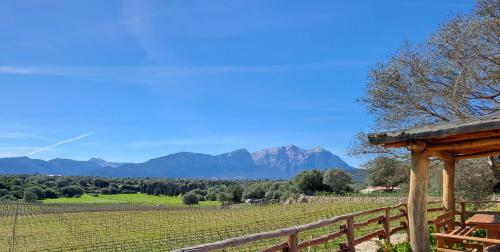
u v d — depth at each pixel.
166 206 83.12
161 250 31.55
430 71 15.02
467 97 14.16
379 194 47.72
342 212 36.25
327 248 14.93
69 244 39.59
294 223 35.31
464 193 16.95
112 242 37.44
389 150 16.77
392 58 16.09
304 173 61.25
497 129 6.39
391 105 16.19
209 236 35.94
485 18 13.04
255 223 39.09
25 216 68.56
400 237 12.27
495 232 8.15
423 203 7.49
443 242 8.13
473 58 13.31
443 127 6.84
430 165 16.27
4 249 38.28
